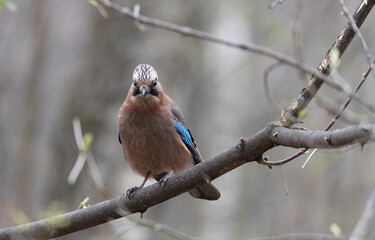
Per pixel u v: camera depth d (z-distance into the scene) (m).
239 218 16.25
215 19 14.96
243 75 16.42
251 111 17.33
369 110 6.43
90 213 7.36
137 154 8.91
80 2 19.84
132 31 13.17
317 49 17.42
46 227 7.29
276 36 16.78
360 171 18.81
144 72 8.77
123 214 7.41
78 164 8.47
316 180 18.80
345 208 18.36
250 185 17.95
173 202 14.30
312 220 18.36
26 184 14.64
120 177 12.66
